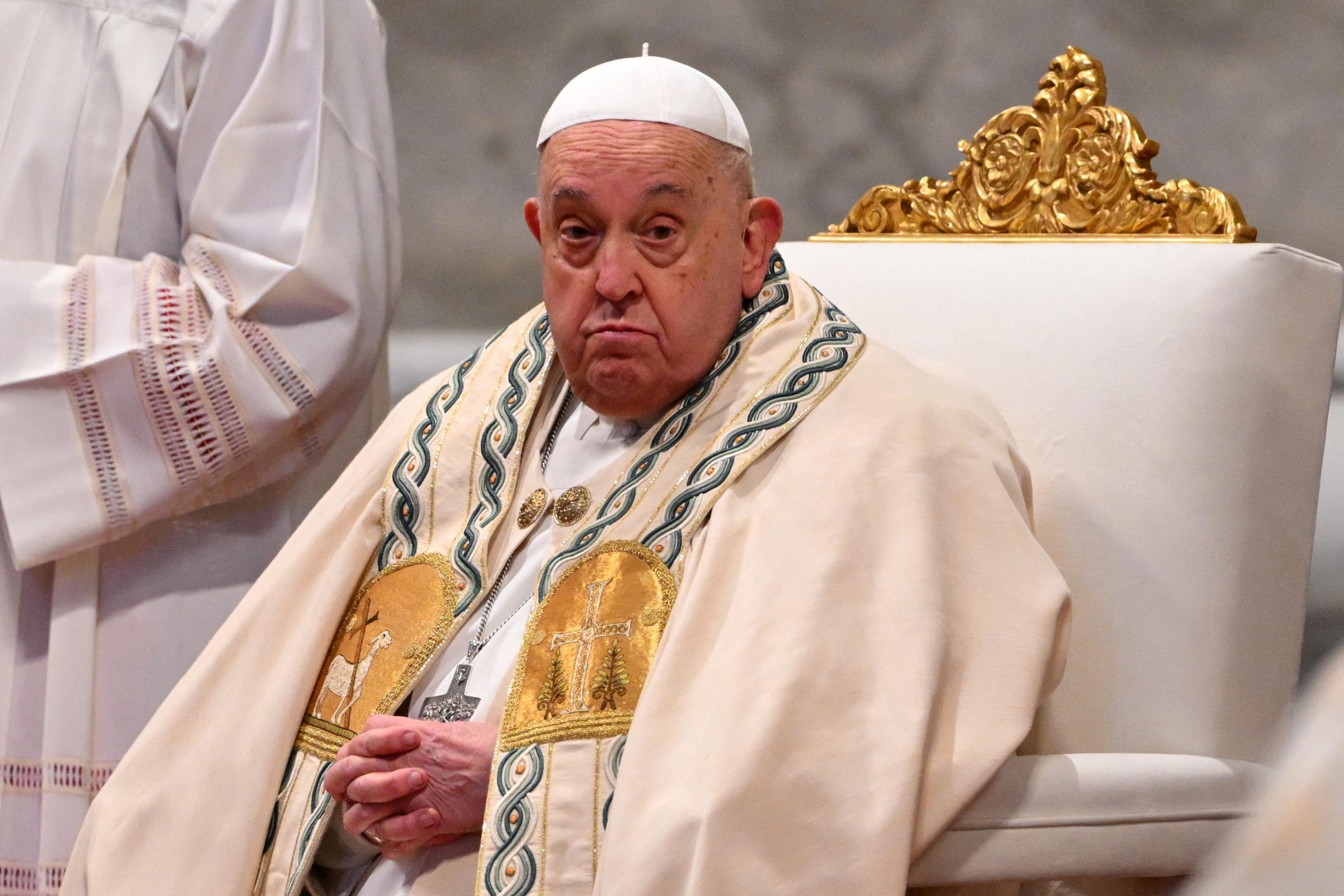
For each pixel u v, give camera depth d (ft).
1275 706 20.47
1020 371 21.95
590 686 17.99
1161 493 20.42
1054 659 17.69
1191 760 18.15
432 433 22.08
